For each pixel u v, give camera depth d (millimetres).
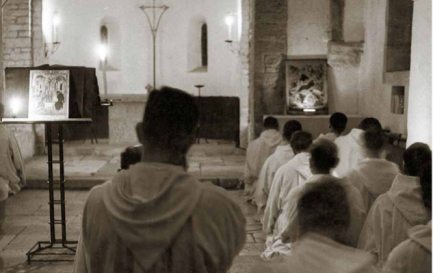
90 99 6156
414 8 7008
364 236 3719
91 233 2273
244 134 14195
